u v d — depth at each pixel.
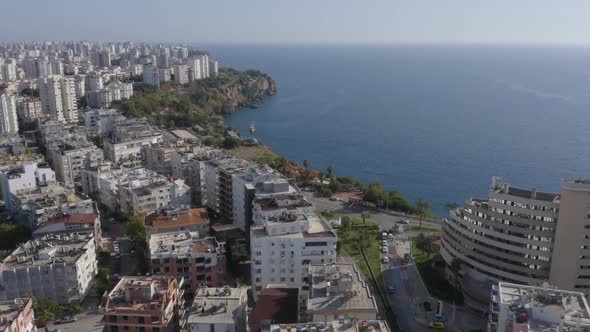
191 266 198.75
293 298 154.25
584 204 185.00
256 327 145.25
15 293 192.38
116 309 151.12
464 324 191.88
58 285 196.00
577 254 189.62
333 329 128.38
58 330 184.88
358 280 160.50
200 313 148.25
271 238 192.00
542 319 133.38
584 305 139.12
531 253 199.50
